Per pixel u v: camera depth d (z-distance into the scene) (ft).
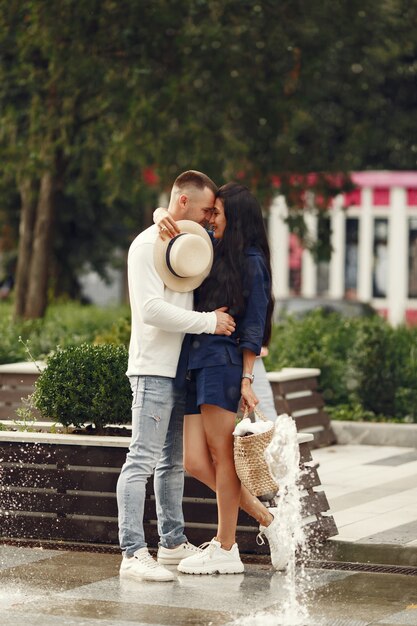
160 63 65.77
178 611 22.85
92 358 29.48
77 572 25.96
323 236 76.89
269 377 44.42
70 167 73.46
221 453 25.46
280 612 22.75
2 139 68.13
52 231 70.85
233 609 22.98
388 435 46.75
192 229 25.36
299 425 44.93
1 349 50.96
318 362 50.57
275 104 68.64
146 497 28.40
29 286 71.10
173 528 26.91
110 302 105.50
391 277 89.76
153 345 25.45
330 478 38.42
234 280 25.22
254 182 71.87
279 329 56.18
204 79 67.31
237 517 27.45
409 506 33.22
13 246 107.34
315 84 73.05
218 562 25.81
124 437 28.99
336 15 67.87
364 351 49.90
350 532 29.55
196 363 25.17
